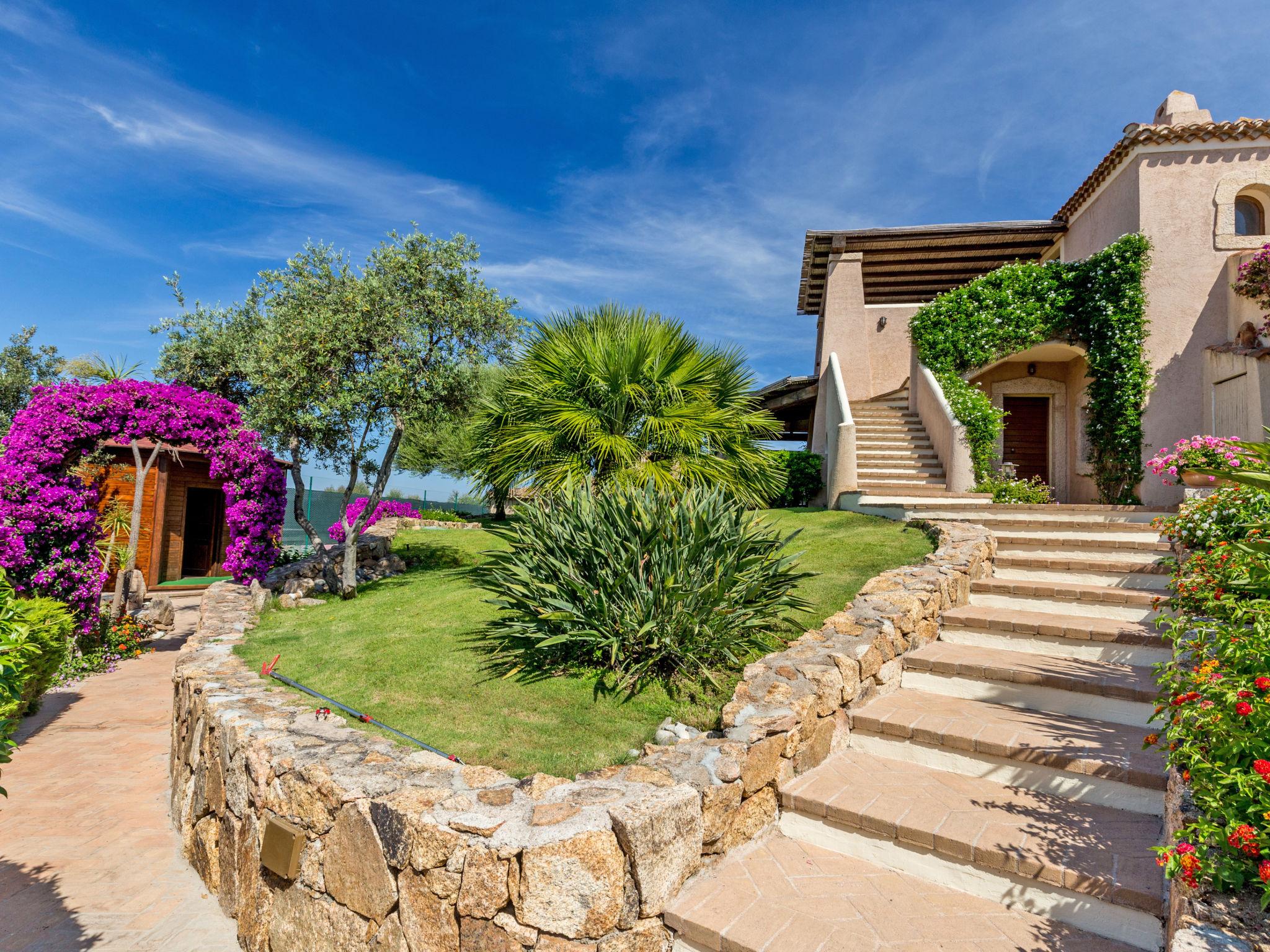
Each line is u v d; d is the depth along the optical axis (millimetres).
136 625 10547
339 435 8461
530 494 8602
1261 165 10445
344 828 3152
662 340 9438
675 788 3010
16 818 5348
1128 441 10664
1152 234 10711
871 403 14297
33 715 7641
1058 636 4867
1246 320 9977
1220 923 1863
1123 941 2541
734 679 4504
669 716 4125
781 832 3535
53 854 4801
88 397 9469
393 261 8484
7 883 4387
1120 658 4609
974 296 12094
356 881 3068
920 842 3068
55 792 5840
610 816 2730
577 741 3848
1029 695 4312
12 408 22281
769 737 3521
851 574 6707
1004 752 3596
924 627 5227
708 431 8945
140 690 8586
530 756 3670
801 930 2637
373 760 3498
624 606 4656
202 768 4699
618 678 4637
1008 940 2588
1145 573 5824
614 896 2621
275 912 3537
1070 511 8211
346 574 8383
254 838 3738
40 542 8625
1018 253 15234
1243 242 10367
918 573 5820
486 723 4105
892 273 16734
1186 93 11109
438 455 21688
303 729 4055
